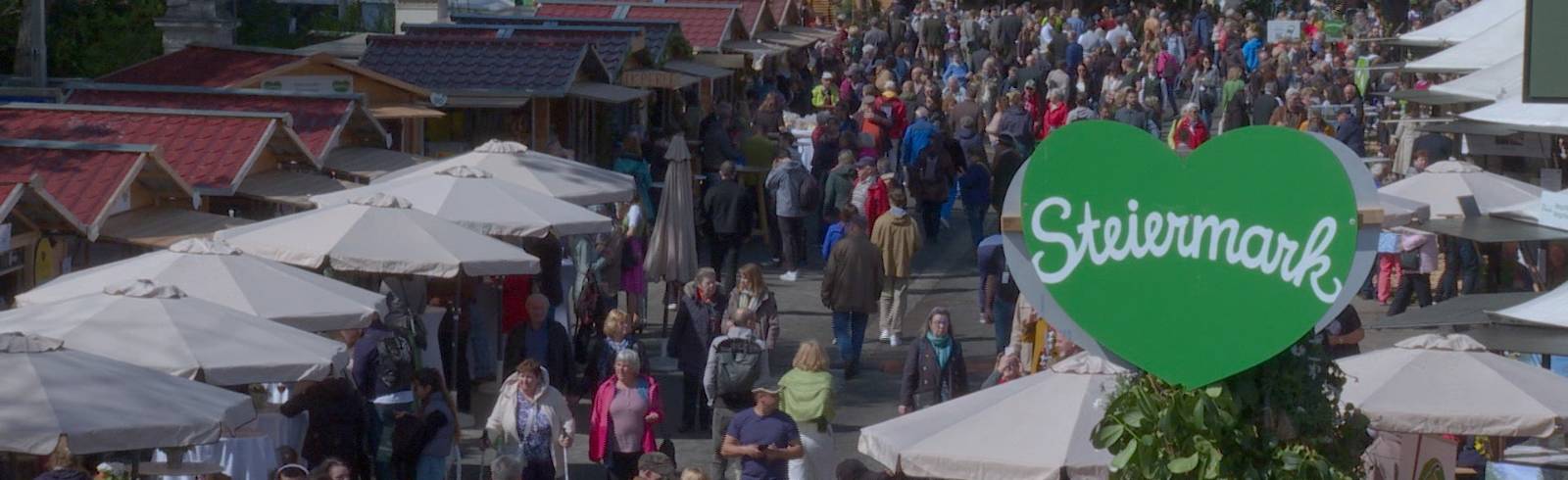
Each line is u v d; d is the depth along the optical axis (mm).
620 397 12914
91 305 11234
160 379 9797
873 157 26359
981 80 36188
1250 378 6492
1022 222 6660
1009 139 25141
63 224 14117
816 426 12703
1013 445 9828
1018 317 15148
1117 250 6551
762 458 12234
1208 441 6492
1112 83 38406
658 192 25047
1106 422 6750
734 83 34219
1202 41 49969
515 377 12781
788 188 22422
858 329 17328
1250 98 38625
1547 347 10852
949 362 14250
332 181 17734
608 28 25750
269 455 11953
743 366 13055
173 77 20406
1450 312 12516
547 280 16766
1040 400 10219
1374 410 9984
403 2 39156
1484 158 21016
